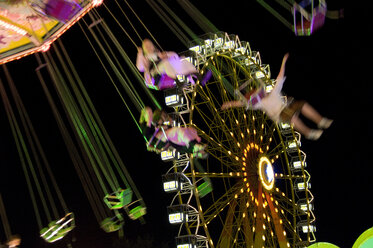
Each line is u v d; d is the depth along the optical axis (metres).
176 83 19.77
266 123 24.92
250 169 22.72
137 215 13.74
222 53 23.92
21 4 9.42
